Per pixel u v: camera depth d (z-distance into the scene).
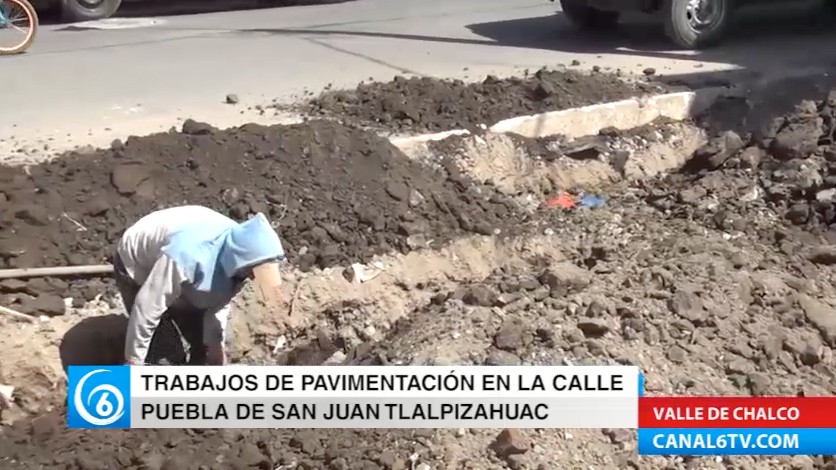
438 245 5.64
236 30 11.48
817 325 4.90
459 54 9.45
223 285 4.13
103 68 8.86
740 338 4.64
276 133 5.89
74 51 9.95
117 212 5.11
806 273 5.37
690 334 4.59
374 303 5.25
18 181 5.16
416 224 5.66
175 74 8.52
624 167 7.03
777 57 9.16
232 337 4.85
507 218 6.12
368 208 5.58
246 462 3.97
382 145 6.08
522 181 6.68
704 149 6.96
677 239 5.66
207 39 10.73
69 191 5.14
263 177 5.56
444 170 6.28
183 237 4.05
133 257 4.23
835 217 5.91
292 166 5.70
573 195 6.80
